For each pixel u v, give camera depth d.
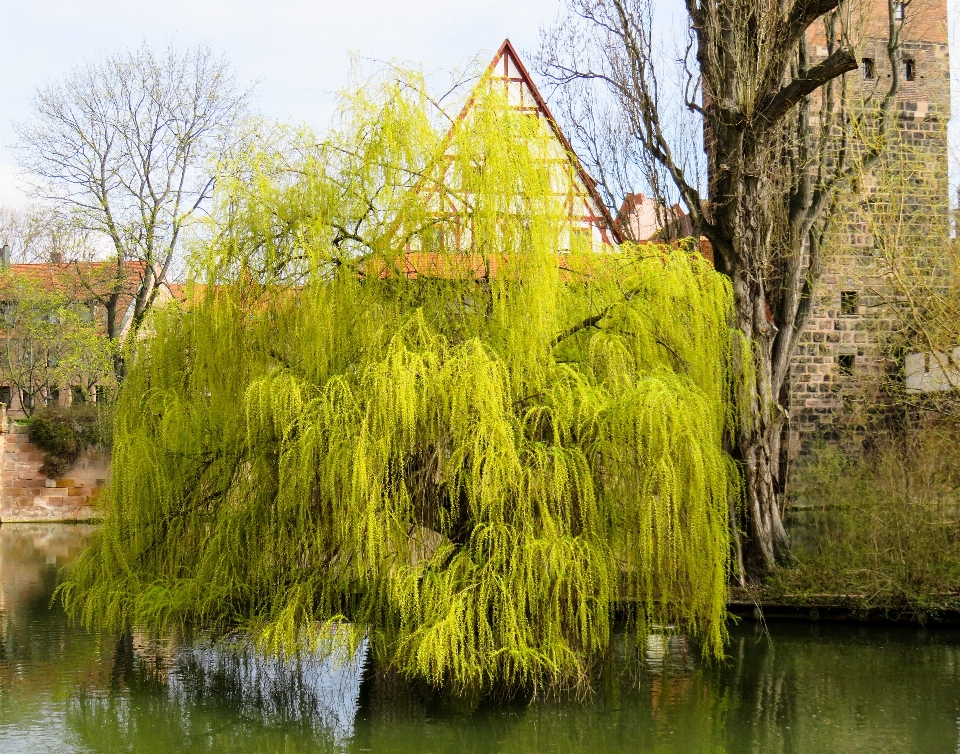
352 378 8.01
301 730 7.80
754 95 13.07
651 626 8.65
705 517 7.87
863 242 20.73
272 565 8.42
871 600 11.80
